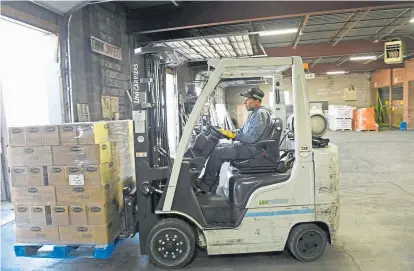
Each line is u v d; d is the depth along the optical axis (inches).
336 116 683.4
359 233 135.0
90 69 180.2
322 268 107.4
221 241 110.0
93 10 183.5
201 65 382.9
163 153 119.8
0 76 173.2
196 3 220.4
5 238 142.0
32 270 112.5
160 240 110.0
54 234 109.1
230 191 119.7
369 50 404.5
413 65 563.8
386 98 713.0
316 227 111.4
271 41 375.9
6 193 198.2
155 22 225.6
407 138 476.7
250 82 501.0
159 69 118.0
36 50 162.1
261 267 109.7
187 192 110.1
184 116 184.2
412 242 125.1
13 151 108.7
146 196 113.0
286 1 213.3
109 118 197.2
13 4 132.4
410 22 315.6
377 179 229.9
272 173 119.3
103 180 106.6
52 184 107.7
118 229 118.3
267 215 109.7
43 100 165.0
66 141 106.0
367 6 208.4
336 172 111.0
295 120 107.8
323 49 411.8
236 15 218.7
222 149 124.3
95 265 115.5
